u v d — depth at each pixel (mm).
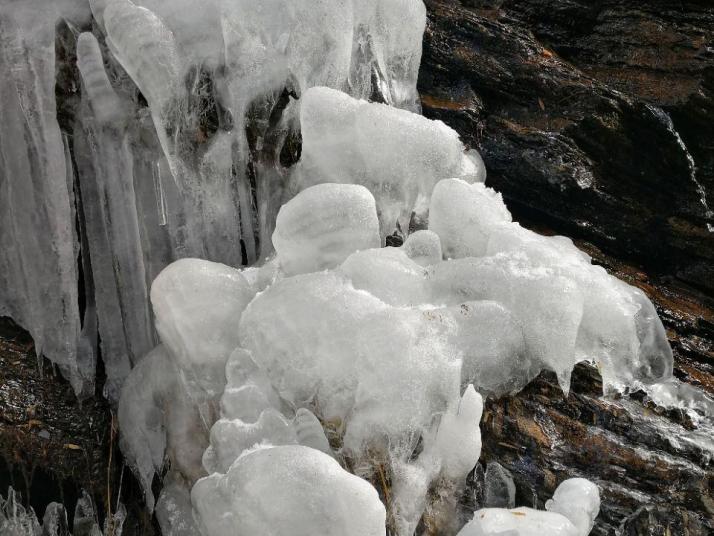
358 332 2998
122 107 3602
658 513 3188
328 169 3643
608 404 3432
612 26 4910
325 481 2621
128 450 3541
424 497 3059
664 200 4402
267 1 3693
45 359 3660
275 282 3205
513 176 4324
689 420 3473
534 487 3268
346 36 3758
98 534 3570
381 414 2951
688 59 4652
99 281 3664
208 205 3707
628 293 3631
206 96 3629
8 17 3537
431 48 4492
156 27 3471
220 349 3193
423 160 3557
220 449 3008
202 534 2918
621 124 4320
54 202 3596
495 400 3359
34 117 3537
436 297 3344
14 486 3521
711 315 4305
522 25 4949
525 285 3330
